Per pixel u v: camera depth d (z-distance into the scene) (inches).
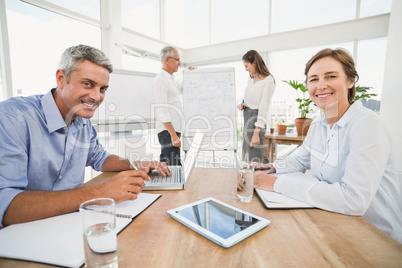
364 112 33.2
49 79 93.6
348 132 34.1
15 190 24.6
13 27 81.3
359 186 26.6
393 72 101.3
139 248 19.3
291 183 30.3
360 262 17.1
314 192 27.7
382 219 32.5
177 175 39.8
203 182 38.1
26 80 86.1
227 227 21.9
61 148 35.9
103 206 17.3
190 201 29.9
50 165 34.7
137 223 23.8
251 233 20.9
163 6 160.6
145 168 41.5
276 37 147.5
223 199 30.6
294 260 17.5
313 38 137.4
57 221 23.0
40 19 89.9
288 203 28.0
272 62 152.6
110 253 16.7
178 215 24.5
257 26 153.3
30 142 31.6
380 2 120.0
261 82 81.9
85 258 16.2
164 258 17.9
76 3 102.6
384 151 29.0
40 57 90.5
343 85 36.2
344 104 37.1
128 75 102.0
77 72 31.5
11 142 27.3
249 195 29.7
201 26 173.8
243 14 156.6
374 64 125.7
